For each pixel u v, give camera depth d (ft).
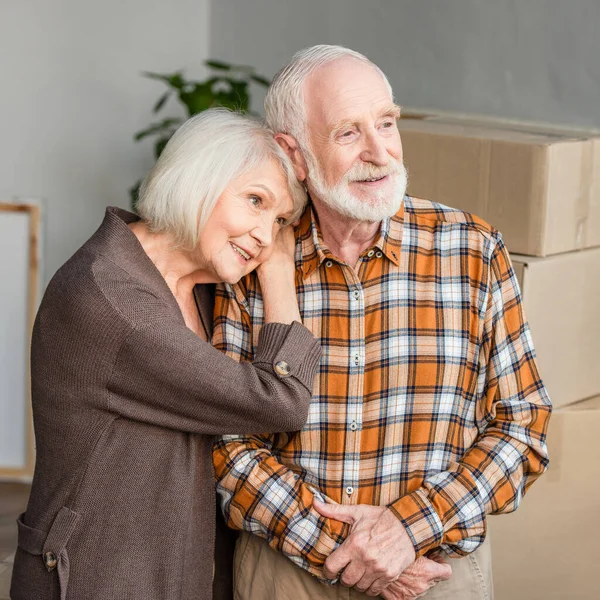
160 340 5.13
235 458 5.69
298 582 5.76
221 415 5.27
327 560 5.45
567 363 7.09
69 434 5.25
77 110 13.87
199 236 5.41
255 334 5.83
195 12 14.07
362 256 5.64
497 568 7.02
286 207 5.56
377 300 5.63
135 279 5.29
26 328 13.56
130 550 5.28
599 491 6.99
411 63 11.12
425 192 7.36
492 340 5.65
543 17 9.64
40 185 14.05
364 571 5.41
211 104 12.19
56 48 13.69
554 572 7.07
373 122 5.30
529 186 6.73
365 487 5.60
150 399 5.22
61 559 5.22
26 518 5.48
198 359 5.18
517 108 10.02
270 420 5.29
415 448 5.57
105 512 5.25
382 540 5.39
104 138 14.01
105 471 5.24
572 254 6.95
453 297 5.62
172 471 5.35
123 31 13.82
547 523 7.00
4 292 13.64
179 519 5.34
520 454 5.64
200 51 14.21
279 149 5.46
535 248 6.77
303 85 5.41
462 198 7.13
